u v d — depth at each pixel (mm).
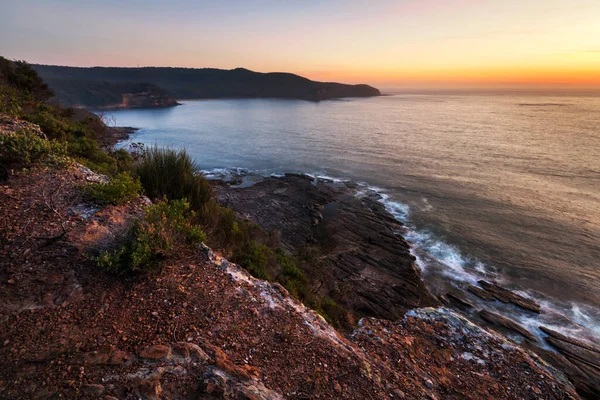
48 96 37219
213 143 77562
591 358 15836
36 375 2805
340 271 22672
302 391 3471
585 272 23500
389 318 18375
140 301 3988
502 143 73688
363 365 4121
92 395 2736
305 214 33125
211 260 5266
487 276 23000
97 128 39000
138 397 2828
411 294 20531
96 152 16219
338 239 28109
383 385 3934
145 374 3047
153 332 3600
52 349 3082
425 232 29516
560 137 80938
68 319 3459
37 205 5156
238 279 5051
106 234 4859
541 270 23703
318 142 79188
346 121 127250
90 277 4078
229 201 35375
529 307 19484
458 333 5848
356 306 18875
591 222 31375
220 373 3250
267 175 49875
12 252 4082
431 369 4754
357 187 42906
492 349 5508
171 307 4043
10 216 4707
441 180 45875
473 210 34625
